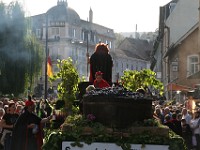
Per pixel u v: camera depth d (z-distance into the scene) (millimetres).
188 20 54938
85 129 7730
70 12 114250
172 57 49812
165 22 57250
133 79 15445
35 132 12961
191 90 37688
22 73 46469
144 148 7645
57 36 111250
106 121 7727
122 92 7883
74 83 13078
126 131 7672
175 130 16141
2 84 45625
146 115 7828
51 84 14867
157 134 7707
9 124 14930
